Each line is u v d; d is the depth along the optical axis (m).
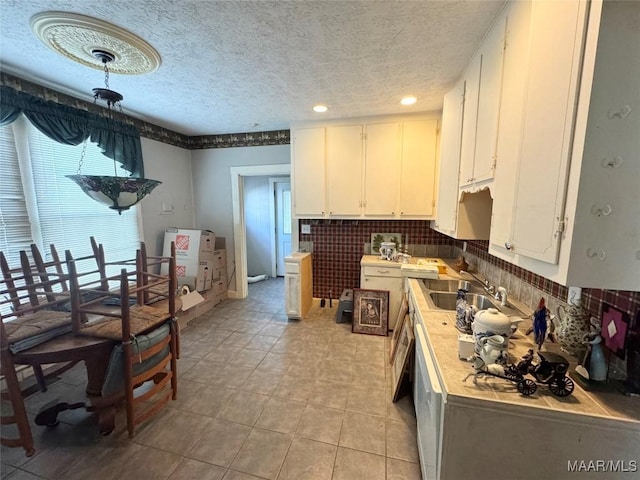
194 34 1.63
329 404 2.06
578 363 1.06
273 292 4.77
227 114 3.16
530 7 1.07
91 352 1.64
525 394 0.96
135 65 1.97
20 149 2.33
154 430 1.82
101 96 1.77
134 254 3.38
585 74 0.74
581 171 0.76
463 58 1.87
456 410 0.98
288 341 3.01
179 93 2.53
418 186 3.18
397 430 1.82
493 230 1.38
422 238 3.62
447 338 1.40
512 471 0.97
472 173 1.75
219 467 1.57
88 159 2.85
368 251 3.80
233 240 4.33
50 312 1.95
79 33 1.58
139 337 1.77
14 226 2.32
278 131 3.93
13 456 1.64
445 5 1.38
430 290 2.30
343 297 3.53
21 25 1.56
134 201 1.77
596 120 0.73
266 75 2.17
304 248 4.01
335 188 3.40
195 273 3.64
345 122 3.28
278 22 1.53
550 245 0.88
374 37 1.66
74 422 1.90
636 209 0.75
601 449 0.87
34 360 1.55
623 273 0.77
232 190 4.21
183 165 4.14
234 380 2.35
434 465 1.13
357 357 2.69
